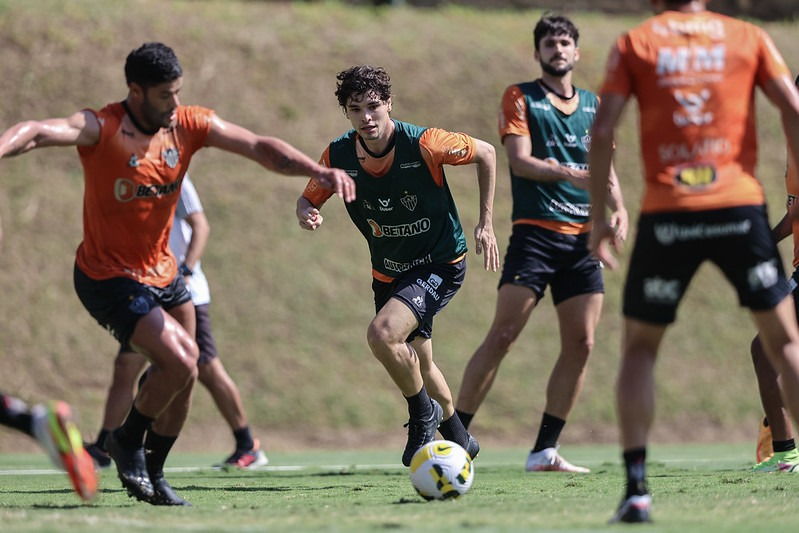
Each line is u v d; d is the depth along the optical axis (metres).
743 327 55.84
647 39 15.55
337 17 70.31
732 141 15.27
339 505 19.02
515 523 15.37
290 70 64.12
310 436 46.75
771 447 27.86
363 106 22.80
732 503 18.22
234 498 21.03
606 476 26.56
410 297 23.17
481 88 65.25
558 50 27.17
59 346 48.66
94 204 18.25
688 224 14.97
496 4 82.44
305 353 50.22
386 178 23.48
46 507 18.94
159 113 17.66
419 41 68.19
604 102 15.50
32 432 15.14
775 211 61.97
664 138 15.28
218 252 53.25
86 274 18.56
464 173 60.88
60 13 63.12
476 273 55.97
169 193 18.45
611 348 53.31
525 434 48.59
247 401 47.69
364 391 49.38
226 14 67.69
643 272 15.30
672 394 51.56
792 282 25.14
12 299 49.69
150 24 64.50
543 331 53.59
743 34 15.66
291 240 55.03
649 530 14.23
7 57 59.75
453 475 19.45
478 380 27.45
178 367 18.05
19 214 53.12
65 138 17.28
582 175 24.69
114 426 31.14
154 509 18.36
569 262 27.47
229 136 18.16
